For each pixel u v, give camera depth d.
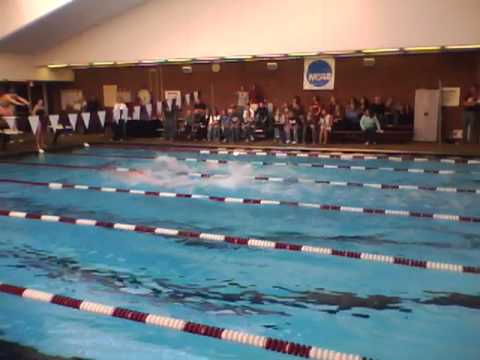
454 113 11.70
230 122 12.27
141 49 13.01
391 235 4.90
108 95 15.02
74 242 4.80
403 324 3.17
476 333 3.05
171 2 12.45
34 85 14.94
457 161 9.05
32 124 8.50
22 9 11.14
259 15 11.73
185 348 2.88
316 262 4.21
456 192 6.68
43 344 2.96
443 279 3.82
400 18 10.60
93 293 3.67
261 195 6.63
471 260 4.21
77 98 15.43
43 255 4.47
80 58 13.66
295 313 3.33
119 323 3.17
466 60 11.38
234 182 7.50
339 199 6.34
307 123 11.78
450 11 10.22
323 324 3.18
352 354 2.84
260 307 3.43
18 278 3.96
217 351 2.84
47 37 12.94
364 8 10.82
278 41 11.70
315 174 8.10
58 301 3.46
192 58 12.62
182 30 12.51
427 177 7.75
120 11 12.82
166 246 4.66
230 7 11.95
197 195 6.65
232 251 4.50
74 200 6.50
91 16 12.42
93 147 11.96
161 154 10.67
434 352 2.84
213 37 12.27
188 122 12.88
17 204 6.31
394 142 11.42
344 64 12.40
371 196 6.51
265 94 13.32
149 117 12.01
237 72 13.48
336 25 11.12
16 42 12.44
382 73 12.10
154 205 6.17
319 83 12.70
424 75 11.76
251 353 2.81
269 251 4.49
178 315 3.32
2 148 10.86
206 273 4.02
